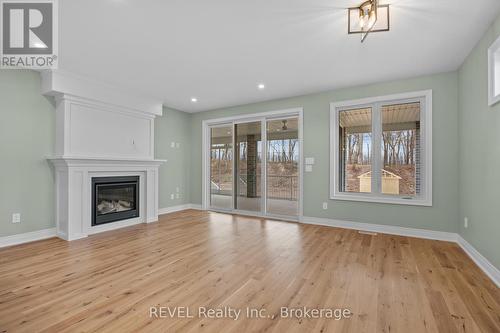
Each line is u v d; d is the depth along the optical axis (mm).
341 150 4391
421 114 3709
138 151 4664
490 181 2439
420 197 3730
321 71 3508
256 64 3264
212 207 6004
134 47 2803
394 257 2896
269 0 2016
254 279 2346
